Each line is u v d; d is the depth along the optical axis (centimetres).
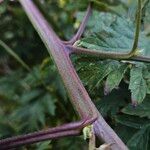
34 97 58
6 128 55
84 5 48
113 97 33
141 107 31
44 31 34
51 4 62
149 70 31
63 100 53
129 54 30
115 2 52
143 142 31
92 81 31
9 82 63
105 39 34
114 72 31
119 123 32
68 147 46
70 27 58
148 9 37
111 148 24
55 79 56
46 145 40
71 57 32
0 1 42
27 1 38
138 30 29
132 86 30
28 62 63
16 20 62
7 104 62
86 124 25
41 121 55
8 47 61
